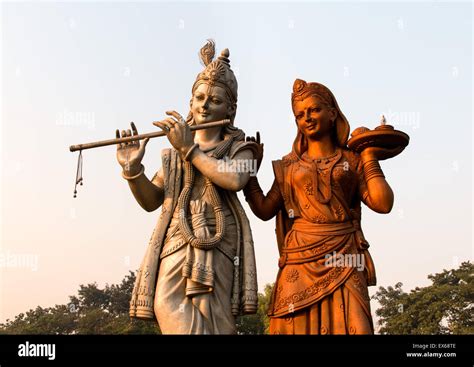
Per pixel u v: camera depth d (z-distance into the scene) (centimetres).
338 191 480
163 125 473
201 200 473
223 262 460
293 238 478
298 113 498
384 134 466
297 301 454
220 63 503
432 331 1198
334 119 499
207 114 493
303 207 482
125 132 482
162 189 493
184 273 444
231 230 471
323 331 446
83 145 475
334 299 452
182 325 436
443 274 1339
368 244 473
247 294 453
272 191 503
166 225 471
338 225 473
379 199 463
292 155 507
